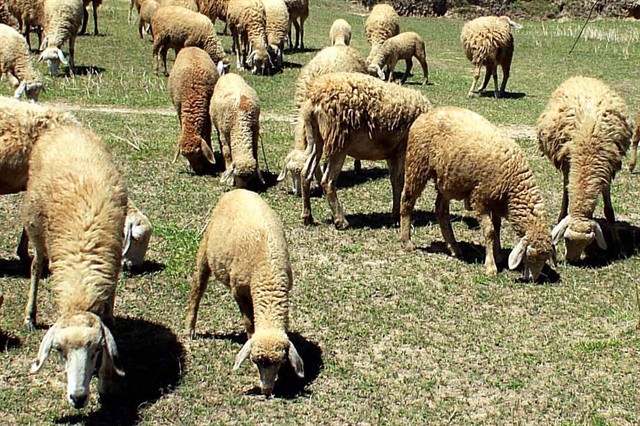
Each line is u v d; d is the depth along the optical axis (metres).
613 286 5.66
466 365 4.97
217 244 4.83
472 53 9.77
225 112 6.81
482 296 5.53
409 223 6.04
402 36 10.41
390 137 6.16
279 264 4.70
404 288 5.61
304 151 6.75
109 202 4.69
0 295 4.91
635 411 4.68
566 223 5.81
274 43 10.98
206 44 9.88
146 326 5.20
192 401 4.69
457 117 5.73
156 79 9.95
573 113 5.95
